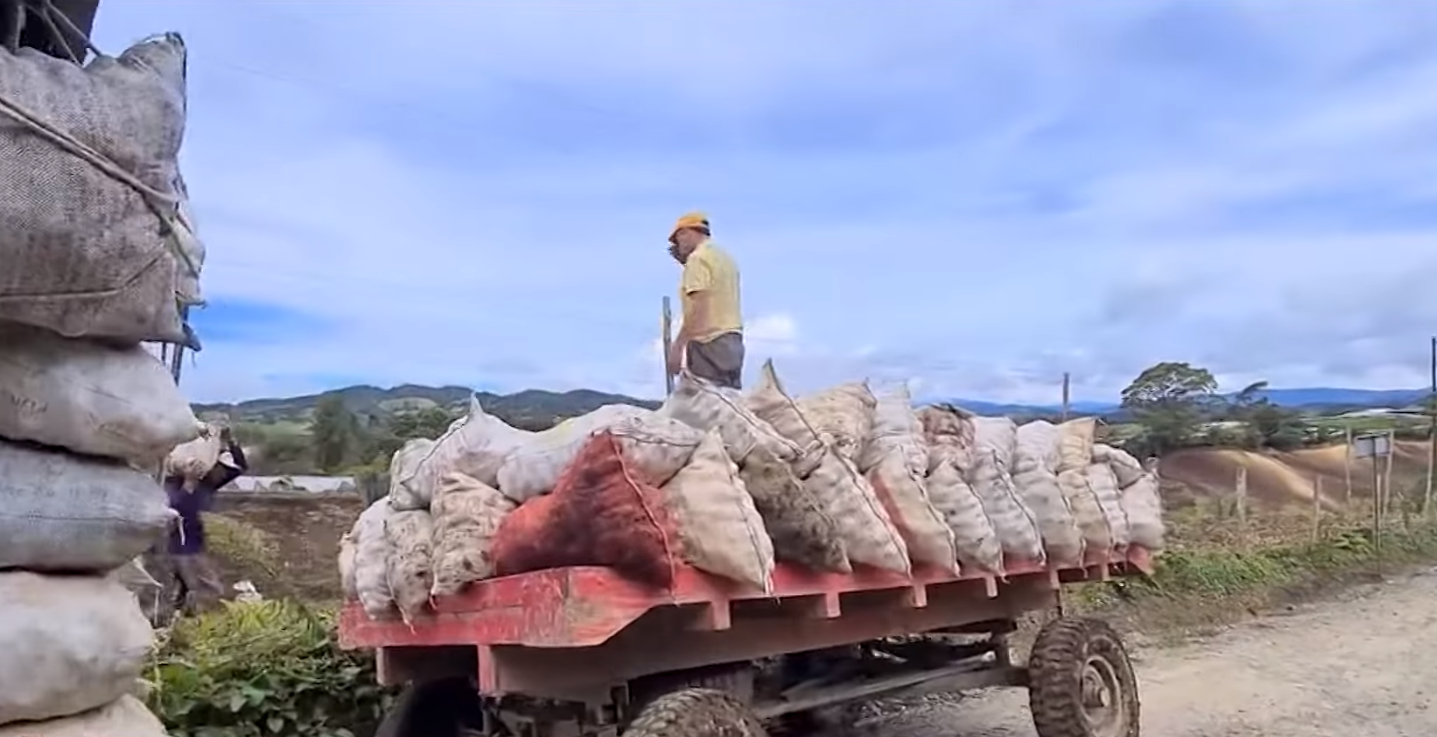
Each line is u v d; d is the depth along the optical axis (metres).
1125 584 13.84
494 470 4.58
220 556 13.59
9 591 2.76
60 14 2.94
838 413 5.45
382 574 4.82
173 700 5.95
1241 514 19.77
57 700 2.78
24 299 2.60
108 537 2.91
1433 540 20.47
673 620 4.44
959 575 5.53
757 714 5.09
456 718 5.60
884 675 6.30
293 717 6.23
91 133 2.56
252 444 22.03
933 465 5.68
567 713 4.93
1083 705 6.63
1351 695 9.74
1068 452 6.95
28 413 2.80
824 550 4.65
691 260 7.28
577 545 4.09
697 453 4.30
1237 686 10.17
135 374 2.94
